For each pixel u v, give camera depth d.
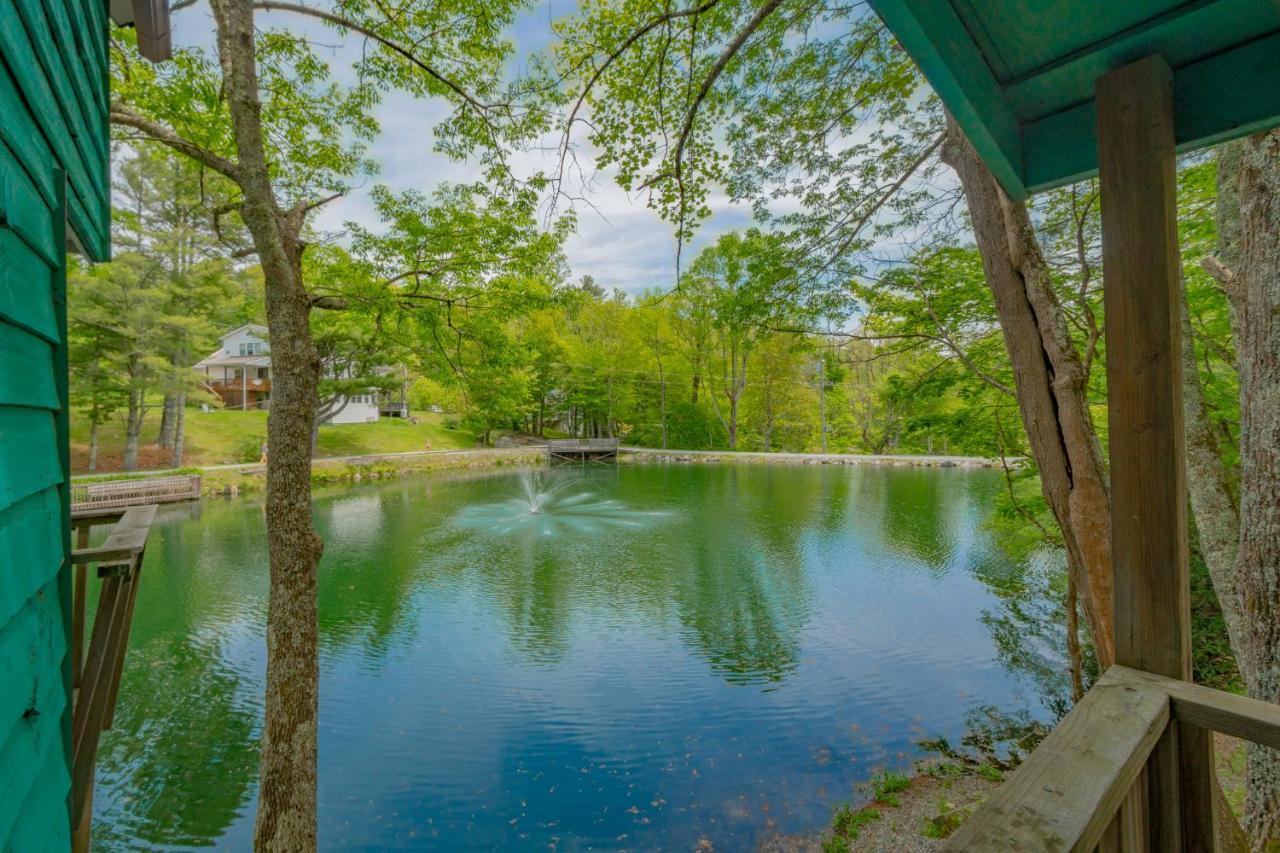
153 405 18.52
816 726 5.32
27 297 0.94
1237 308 2.39
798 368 26.83
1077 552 2.84
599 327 29.34
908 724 5.33
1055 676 6.18
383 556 10.87
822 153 4.02
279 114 4.72
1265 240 2.21
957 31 1.08
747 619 7.89
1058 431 2.90
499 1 4.47
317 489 17.77
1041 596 8.59
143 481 13.91
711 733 5.21
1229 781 3.44
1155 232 1.06
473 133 4.89
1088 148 1.27
